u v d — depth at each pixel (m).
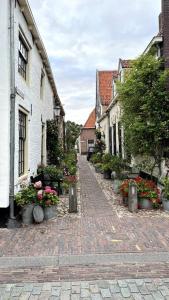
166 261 4.91
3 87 7.14
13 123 7.25
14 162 7.48
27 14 8.77
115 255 5.15
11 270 4.67
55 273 4.54
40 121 12.35
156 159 10.63
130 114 10.70
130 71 10.85
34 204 7.25
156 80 10.31
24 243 5.82
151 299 3.73
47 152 15.16
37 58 11.51
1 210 7.23
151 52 11.65
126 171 13.67
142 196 8.51
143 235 6.20
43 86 13.62
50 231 6.57
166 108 10.18
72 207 8.31
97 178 16.55
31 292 3.96
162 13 11.41
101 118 27.34
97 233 6.38
